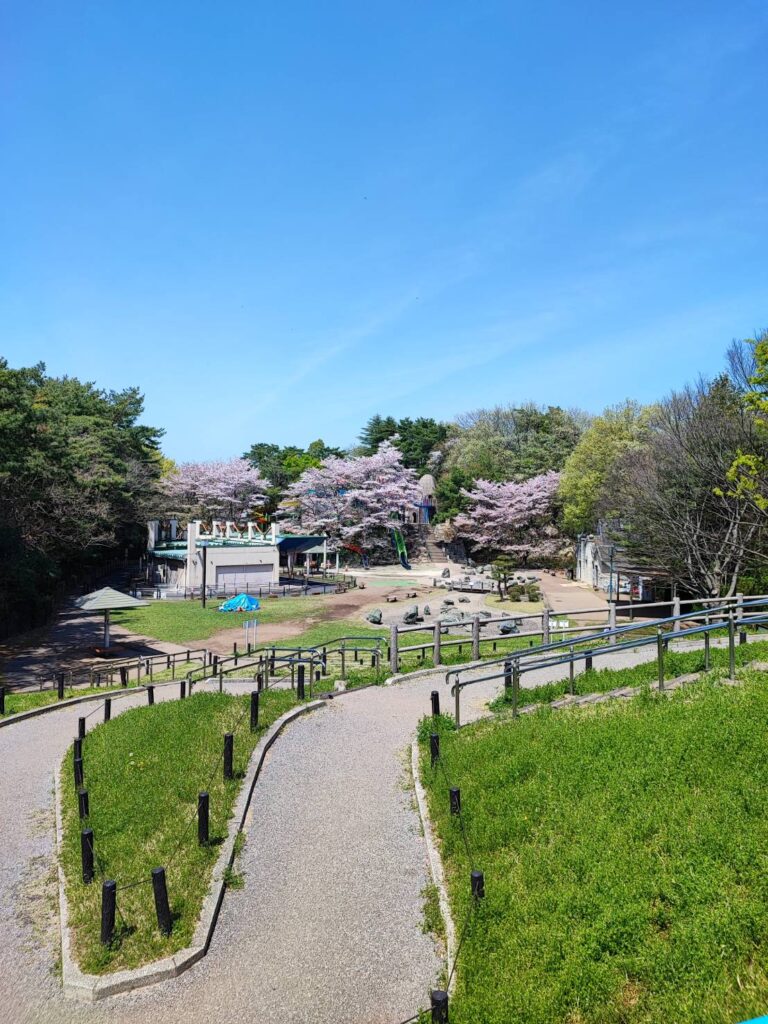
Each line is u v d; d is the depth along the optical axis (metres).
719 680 11.33
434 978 6.39
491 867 7.39
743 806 6.87
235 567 55.59
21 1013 6.44
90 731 15.59
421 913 7.41
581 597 47.91
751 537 28.64
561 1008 5.14
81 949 7.23
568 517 57.59
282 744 12.72
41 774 13.52
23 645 33.88
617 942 5.61
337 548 73.19
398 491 72.88
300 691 15.62
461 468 81.75
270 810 10.09
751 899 5.55
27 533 36.84
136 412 66.19
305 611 45.22
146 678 25.95
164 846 8.97
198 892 7.96
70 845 9.68
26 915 8.26
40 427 35.38
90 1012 6.38
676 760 8.12
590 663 14.40
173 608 46.50
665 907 5.86
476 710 13.81
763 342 24.33
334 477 74.00
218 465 81.19
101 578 66.56
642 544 34.50
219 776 10.92
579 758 8.92
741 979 4.82
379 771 11.29
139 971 6.70
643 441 49.88
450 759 10.49
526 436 82.94
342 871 8.36
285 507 79.00
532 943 5.93
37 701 20.41
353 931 7.20
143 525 69.56
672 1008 4.76
